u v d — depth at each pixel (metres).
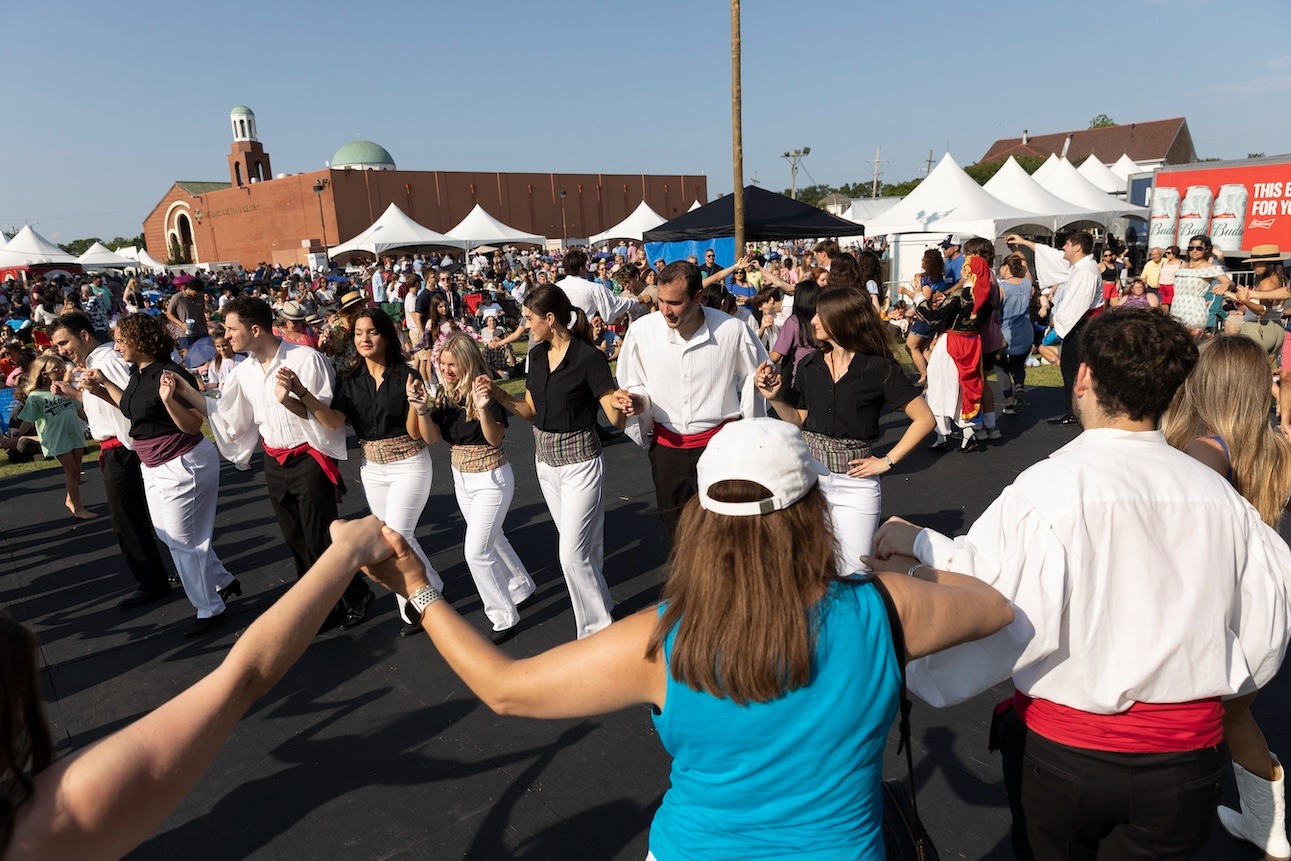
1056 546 1.57
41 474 8.79
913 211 17.50
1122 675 1.58
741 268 9.98
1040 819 1.77
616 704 1.35
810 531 1.28
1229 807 2.78
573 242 50.31
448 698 3.81
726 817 1.30
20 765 1.07
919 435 3.36
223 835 2.98
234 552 5.93
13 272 38.44
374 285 20.98
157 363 4.36
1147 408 1.65
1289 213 13.86
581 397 3.86
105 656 4.47
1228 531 1.63
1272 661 1.69
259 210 57.09
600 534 4.11
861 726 1.26
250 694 1.21
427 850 2.84
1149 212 15.66
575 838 2.85
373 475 4.31
